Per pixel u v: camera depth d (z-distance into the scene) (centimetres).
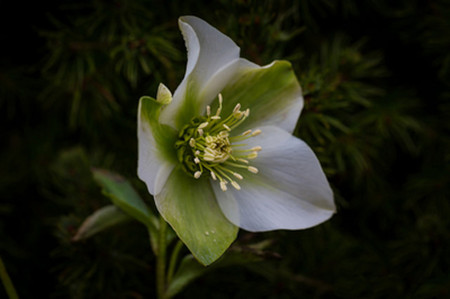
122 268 37
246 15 36
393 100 40
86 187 38
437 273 39
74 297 37
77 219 37
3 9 40
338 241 39
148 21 39
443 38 40
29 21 40
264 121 32
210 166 31
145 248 39
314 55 39
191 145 31
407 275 39
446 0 40
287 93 32
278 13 39
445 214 40
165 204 30
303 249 39
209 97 31
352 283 39
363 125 40
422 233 39
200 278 39
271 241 33
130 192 34
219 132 32
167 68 38
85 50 39
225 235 31
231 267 39
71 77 39
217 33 30
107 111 40
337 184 39
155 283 40
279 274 39
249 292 39
